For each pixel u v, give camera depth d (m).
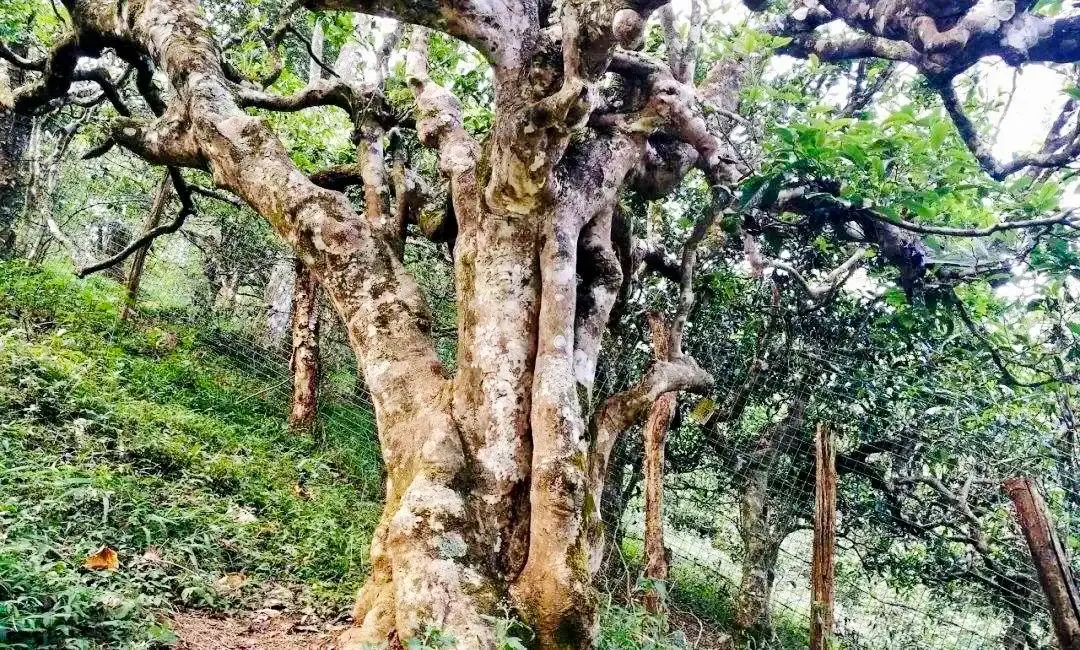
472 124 7.21
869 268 5.91
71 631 3.18
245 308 8.40
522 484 3.67
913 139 4.41
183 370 7.39
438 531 3.33
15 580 3.26
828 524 4.36
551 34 4.07
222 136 4.47
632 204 5.96
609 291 4.35
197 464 5.67
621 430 4.25
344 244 4.23
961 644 5.38
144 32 5.07
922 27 3.59
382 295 4.18
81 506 4.45
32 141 8.99
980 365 5.59
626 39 3.12
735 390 6.03
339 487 6.37
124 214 9.54
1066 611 3.65
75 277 8.36
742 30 5.27
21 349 6.19
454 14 3.37
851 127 4.50
